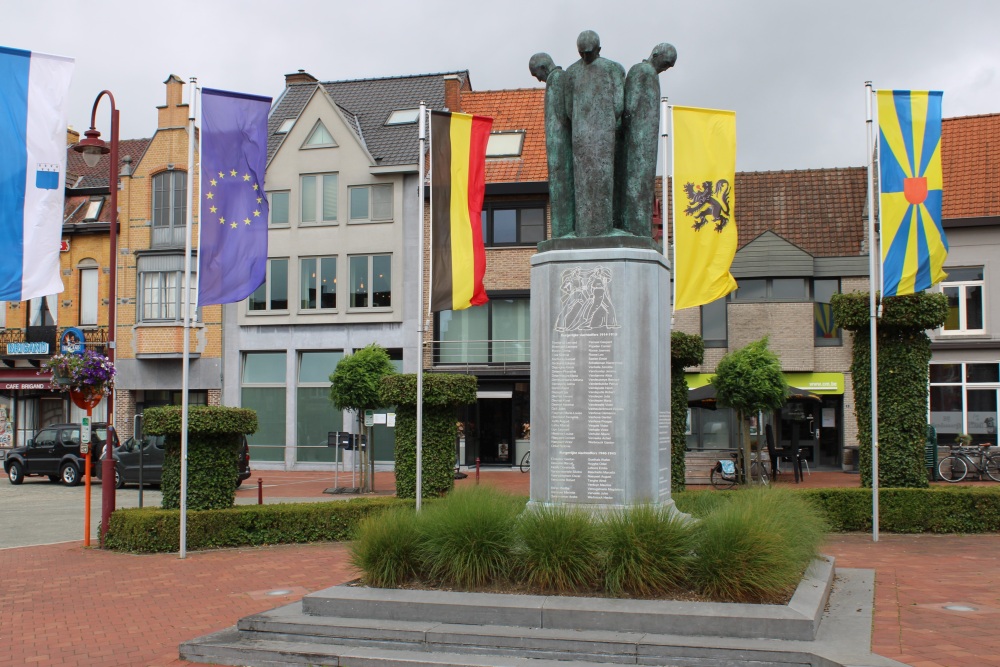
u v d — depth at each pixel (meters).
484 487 9.71
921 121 13.51
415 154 33.91
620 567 7.30
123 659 7.27
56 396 37.16
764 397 20.80
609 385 8.66
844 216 31.81
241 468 25.02
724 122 14.63
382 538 8.04
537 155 33.38
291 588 10.12
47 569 11.83
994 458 24.52
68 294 36.50
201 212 12.65
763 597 7.14
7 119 11.99
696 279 14.47
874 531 13.53
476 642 6.81
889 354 15.03
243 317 34.66
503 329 32.69
